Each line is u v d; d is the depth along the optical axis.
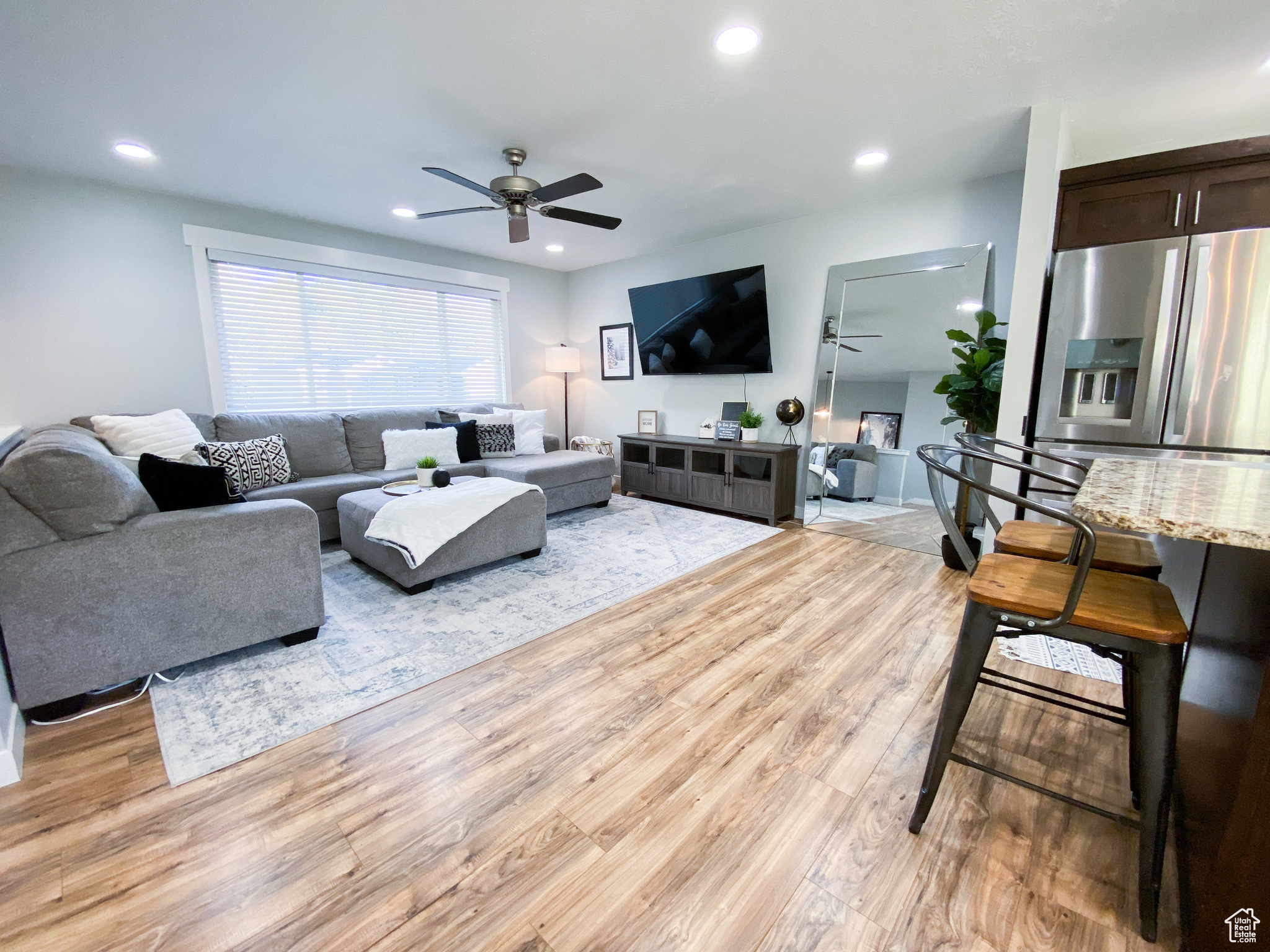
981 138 2.76
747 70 2.15
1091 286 2.49
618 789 1.44
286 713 1.78
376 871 1.19
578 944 1.03
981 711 1.79
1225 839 0.92
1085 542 1.01
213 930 1.06
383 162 3.00
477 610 2.59
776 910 1.10
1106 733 1.67
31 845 1.25
